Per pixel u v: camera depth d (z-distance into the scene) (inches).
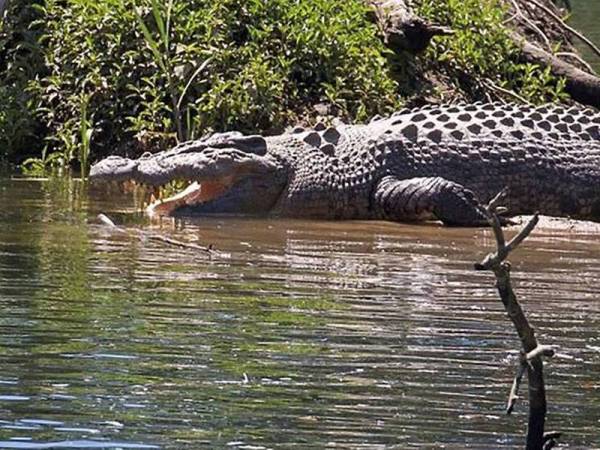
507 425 353.4
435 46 989.2
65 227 676.7
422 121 800.3
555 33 1181.7
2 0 933.2
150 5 922.7
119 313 471.5
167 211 748.6
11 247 608.4
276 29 926.4
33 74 940.0
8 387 371.6
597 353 437.7
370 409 364.5
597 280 576.7
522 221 757.9
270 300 505.4
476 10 1021.2
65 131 901.2
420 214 753.6
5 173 868.6
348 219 767.1
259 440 333.7
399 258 619.8
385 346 436.1
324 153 774.5
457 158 781.3
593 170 794.2
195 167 738.2
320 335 448.8
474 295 529.3
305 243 659.4
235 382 386.3
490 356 427.2
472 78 989.8
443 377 399.5
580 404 376.5
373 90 917.2
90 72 912.3
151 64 902.4
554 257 637.3
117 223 701.3
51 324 450.3
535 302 520.7
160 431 338.0
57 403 358.3
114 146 895.7
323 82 914.7
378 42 952.3
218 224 715.4
